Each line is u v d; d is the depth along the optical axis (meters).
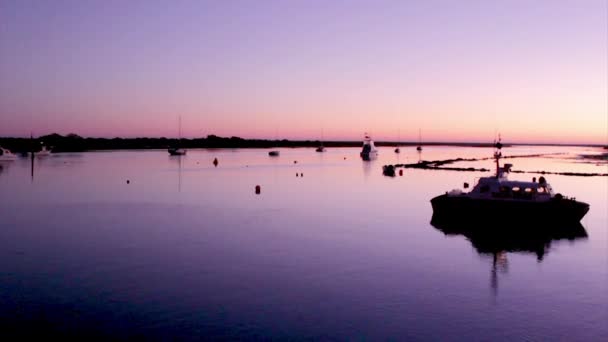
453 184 66.06
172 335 15.23
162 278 21.09
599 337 15.20
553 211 30.92
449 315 16.92
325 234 30.62
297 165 114.31
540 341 14.93
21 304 17.86
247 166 108.38
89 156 155.75
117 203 45.41
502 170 36.47
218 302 18.14
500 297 18.72
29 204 44.62
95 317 16.67
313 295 18.95
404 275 21.62
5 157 121.50
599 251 26.14
